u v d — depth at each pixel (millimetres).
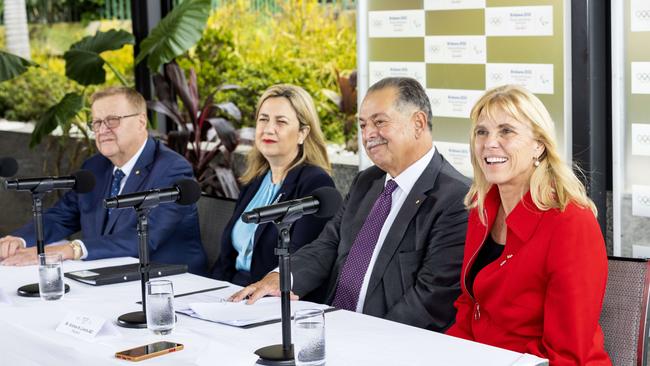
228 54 6211
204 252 4340
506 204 2836
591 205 2709
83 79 6160
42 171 7285
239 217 4039
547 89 4184
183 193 2949
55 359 2641
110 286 3354
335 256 3611
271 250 3816
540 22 4168
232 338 2609
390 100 3309
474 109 2848
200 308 2914
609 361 2654
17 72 6363
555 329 2592
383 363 2348
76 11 7109
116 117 4230
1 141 7527
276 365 2355
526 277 2693
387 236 3307
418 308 3172
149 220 4125
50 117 5992
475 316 2883
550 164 2721
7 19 7371
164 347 2502
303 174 3867
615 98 3934
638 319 2771
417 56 4645
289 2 5789
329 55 5609
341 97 5543
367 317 2822
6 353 2844
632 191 3979
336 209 2549
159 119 6672
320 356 2283
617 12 3879
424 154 3348
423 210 3273
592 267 2609
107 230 4250
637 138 3934
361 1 4820
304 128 3928
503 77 4328
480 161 2820
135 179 4285
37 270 3639
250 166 4098
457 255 3170
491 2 4320
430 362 2348
